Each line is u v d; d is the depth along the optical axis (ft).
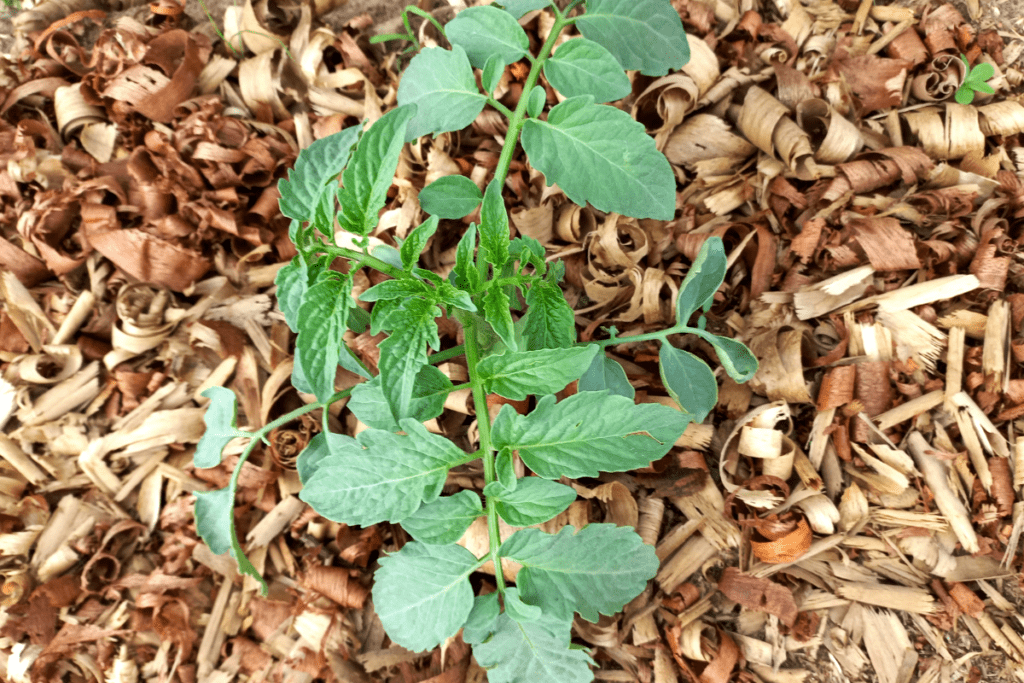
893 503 1.79
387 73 1.91
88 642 1.79
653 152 1.54
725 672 1.73
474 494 1.45
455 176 1.59
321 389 1.32
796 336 1.80
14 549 1.80
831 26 1.90
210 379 1.86
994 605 1.77
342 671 1.76
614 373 1.66
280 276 1.38
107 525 1.84
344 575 1.79
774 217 1.85
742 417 1.80
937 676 1.75
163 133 1.85
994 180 1.83
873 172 1.81
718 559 1.80
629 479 1.80
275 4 1.91
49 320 1.85
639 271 1.82
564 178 1.58
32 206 1.83
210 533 1.60
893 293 1.80
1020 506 1.78
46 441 1.83
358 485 1.42
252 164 1.84
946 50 1.87
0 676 1.77
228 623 1.81
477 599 1.47
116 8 1.96
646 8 1.65
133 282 1.85
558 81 1.61
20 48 1.92
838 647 1.77
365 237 1.38
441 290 1.39
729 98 1.87
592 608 1.45
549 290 1.46
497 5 1.69
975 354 1.80
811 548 1.79
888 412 1.81
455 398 1.75
